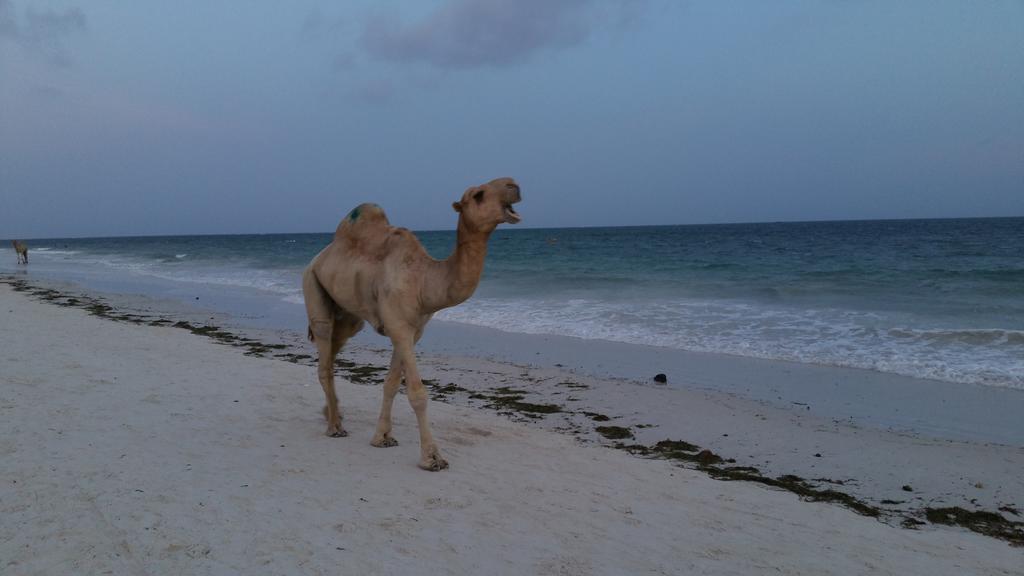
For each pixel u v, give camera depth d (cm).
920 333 1250
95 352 997
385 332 564
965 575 405
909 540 461
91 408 659
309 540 396
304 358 1138
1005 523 513
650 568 390
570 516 461
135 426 608
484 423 721
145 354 1013
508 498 487
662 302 1805
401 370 586
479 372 1055
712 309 1652
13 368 831
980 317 1434
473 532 423
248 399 749
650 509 486
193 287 2628
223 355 1055
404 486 498
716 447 697
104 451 530
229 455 545
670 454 670
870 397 900
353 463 544
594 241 6350
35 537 380
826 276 2356
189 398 734
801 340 1259
